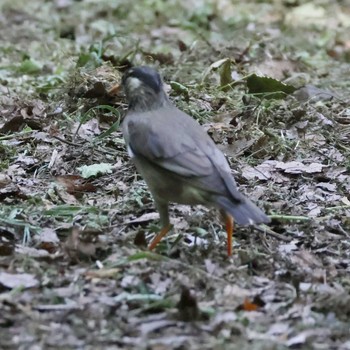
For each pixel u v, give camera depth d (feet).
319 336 28.84
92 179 41.55
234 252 34.73
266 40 67.21
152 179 33.86
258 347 27.71
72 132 46.19
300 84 57.06
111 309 29.81
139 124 34.22
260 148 45.03
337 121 49.55
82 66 54.34
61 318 29.22
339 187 41.57
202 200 32.76
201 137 33.83
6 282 31.19
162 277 32.12
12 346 27.53
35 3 82.02
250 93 51.85
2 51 66.08
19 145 44.98
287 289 31.91
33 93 53.36
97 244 33.88
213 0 84.89
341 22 80.38
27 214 37.06
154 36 71.67
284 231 37.29
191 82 54.03
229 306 30.45
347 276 33.60
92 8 80.89
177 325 29.12
